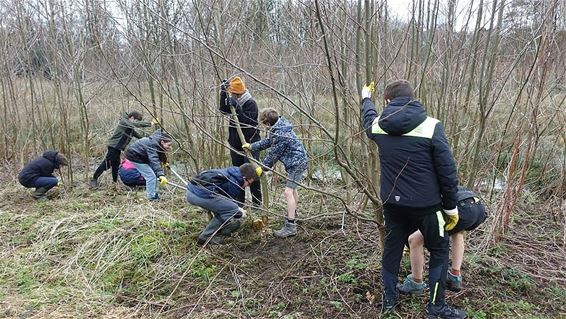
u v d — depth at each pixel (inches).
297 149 183.3
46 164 260.1
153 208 223.5
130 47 209.2
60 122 309.6
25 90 320.5
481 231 196.1
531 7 190.1
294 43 188.1
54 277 169.5
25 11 294.7
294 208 187.8
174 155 313.7
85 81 320.5
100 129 362.0
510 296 150.6
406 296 146.9
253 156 206.5
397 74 191.2
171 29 188.5
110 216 216.4
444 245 129.3
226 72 196.1
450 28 190.9
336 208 218.2
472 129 206.1
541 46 167.9
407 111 121.0
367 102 137.3
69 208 238.8
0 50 313.4
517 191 187.3
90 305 152.2
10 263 179.9
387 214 131.9
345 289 153.1
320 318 141.1
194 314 146.7
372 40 156.5
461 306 143.8
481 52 206.8
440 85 210.5
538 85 187.2
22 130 331.6
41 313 146.3
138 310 149.9
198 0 183.8
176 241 190.7
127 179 275.4
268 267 171.5
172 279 167.5
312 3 143.0
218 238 187.5
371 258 168.7
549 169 251.4
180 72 211.3
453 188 121.1
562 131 227.3
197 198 181.8
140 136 286.7
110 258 179.6
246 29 209.5
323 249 179.2
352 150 166.9
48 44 296.4
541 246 187.6
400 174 123.6
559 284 158.2
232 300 153.1
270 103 245.0
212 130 210.5
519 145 181.3
